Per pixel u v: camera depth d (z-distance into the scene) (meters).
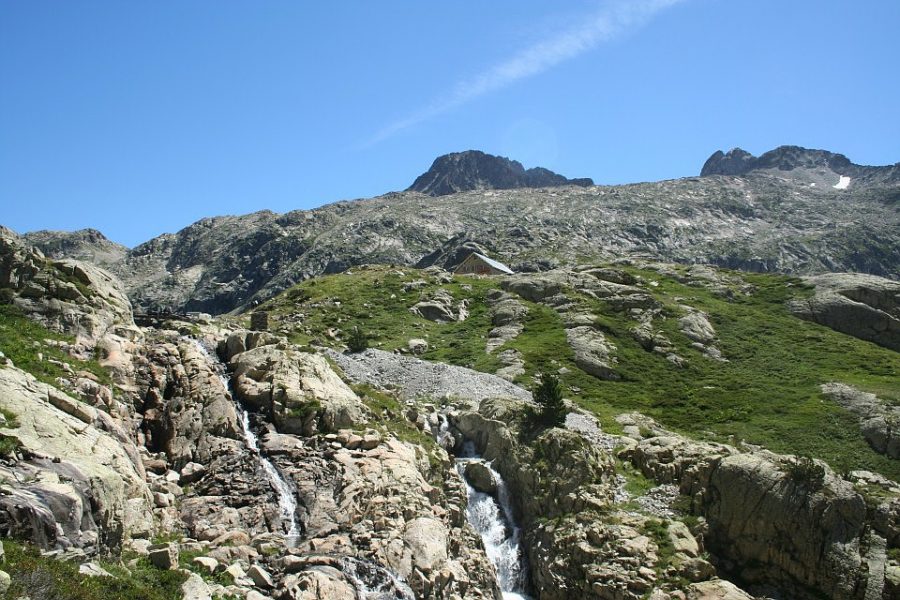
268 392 41.94
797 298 104.12
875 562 36.62
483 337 89.12
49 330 37.78
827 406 66.25
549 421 48.66
